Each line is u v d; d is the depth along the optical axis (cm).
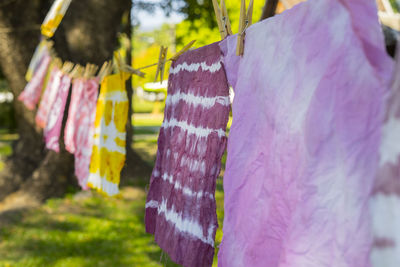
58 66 345
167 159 195
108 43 632
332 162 96
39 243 503
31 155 704
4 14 618
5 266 433
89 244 505
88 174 302
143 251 484
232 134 140
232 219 139
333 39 100
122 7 632
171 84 201
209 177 159
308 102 105
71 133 320
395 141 69
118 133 268
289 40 116
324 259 96
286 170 112
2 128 2034
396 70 71
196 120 171
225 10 162
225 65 155
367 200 89
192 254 164
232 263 136
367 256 89
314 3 107
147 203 204
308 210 100
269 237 119
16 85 665
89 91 306
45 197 660
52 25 342
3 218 588
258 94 129
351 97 94
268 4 225
